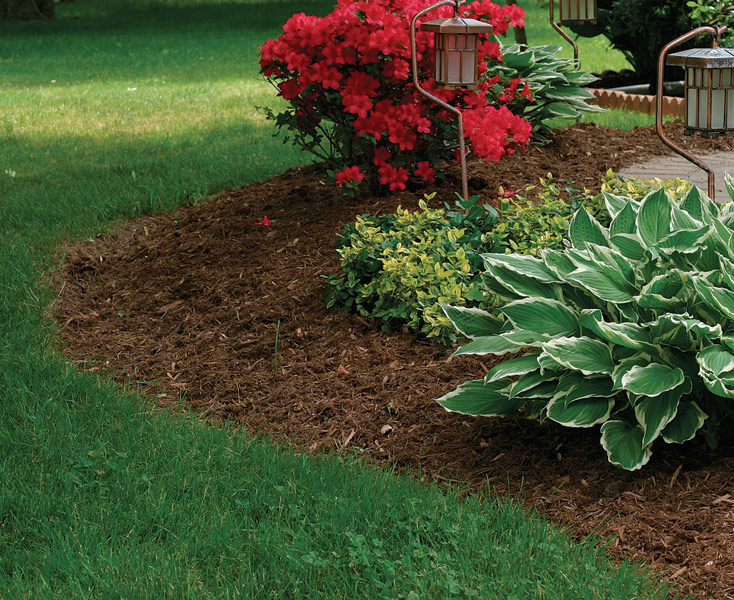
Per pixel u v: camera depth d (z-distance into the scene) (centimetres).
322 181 705
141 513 527
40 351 602
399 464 553
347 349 596
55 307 635
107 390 579
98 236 683
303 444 562
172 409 577
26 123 919
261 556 515
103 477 540
